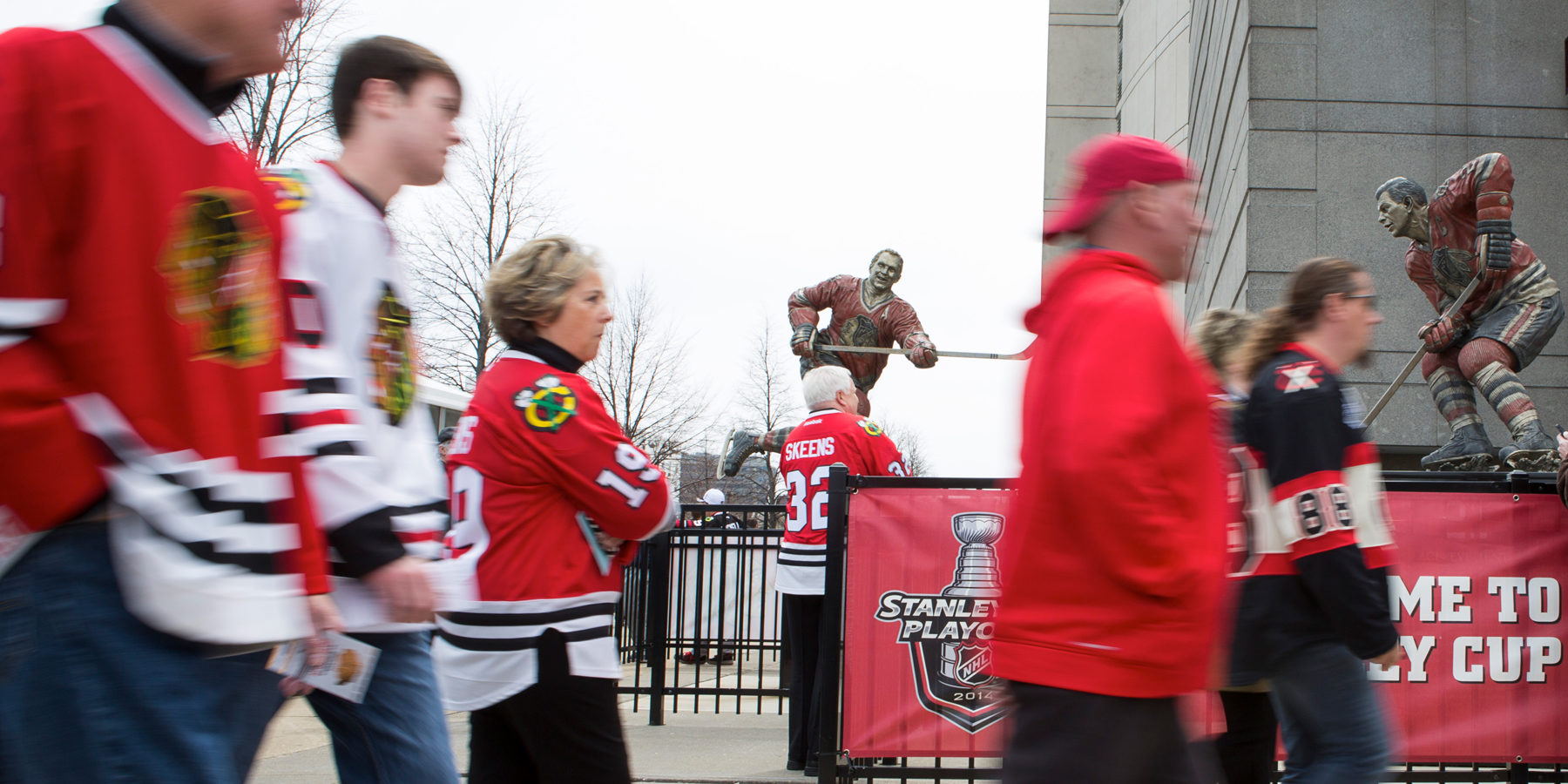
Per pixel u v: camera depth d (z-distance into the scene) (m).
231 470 1.45
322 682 2.14
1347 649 3.03
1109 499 1.84
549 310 2.70
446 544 2.67
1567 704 4.71
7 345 1.30
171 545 1.39
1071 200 2.23
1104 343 1.92
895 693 5.00
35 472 1.31
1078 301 2.02
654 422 25.31
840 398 5.84
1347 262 3.31
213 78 1.53
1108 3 25.91
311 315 1.92
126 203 1.37
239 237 1.50
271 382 1.54
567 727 2.60
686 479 28.48
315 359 1.91
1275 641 3.07
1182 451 1.93
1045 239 2.28
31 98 1.32
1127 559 1.85
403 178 2.29
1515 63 11.04
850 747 4.99
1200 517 1.94
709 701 8.91
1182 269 2.23
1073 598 1.91
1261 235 11.00
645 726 7.27
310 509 1.59
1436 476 4.85
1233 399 3.31
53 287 1.33
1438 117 11.02
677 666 7.66
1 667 1.35
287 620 1.50
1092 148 2.24
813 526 5.71
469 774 2.83
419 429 2.24
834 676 5.07
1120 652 1.87
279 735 6.51
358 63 2.26
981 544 5.01
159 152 1.41
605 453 2.60
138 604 1.38
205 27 1.48
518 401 2.62
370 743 2.23
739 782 5.40
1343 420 3.04
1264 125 11.09
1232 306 11.93
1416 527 4.77
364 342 2.05
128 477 1.37
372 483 1.93
